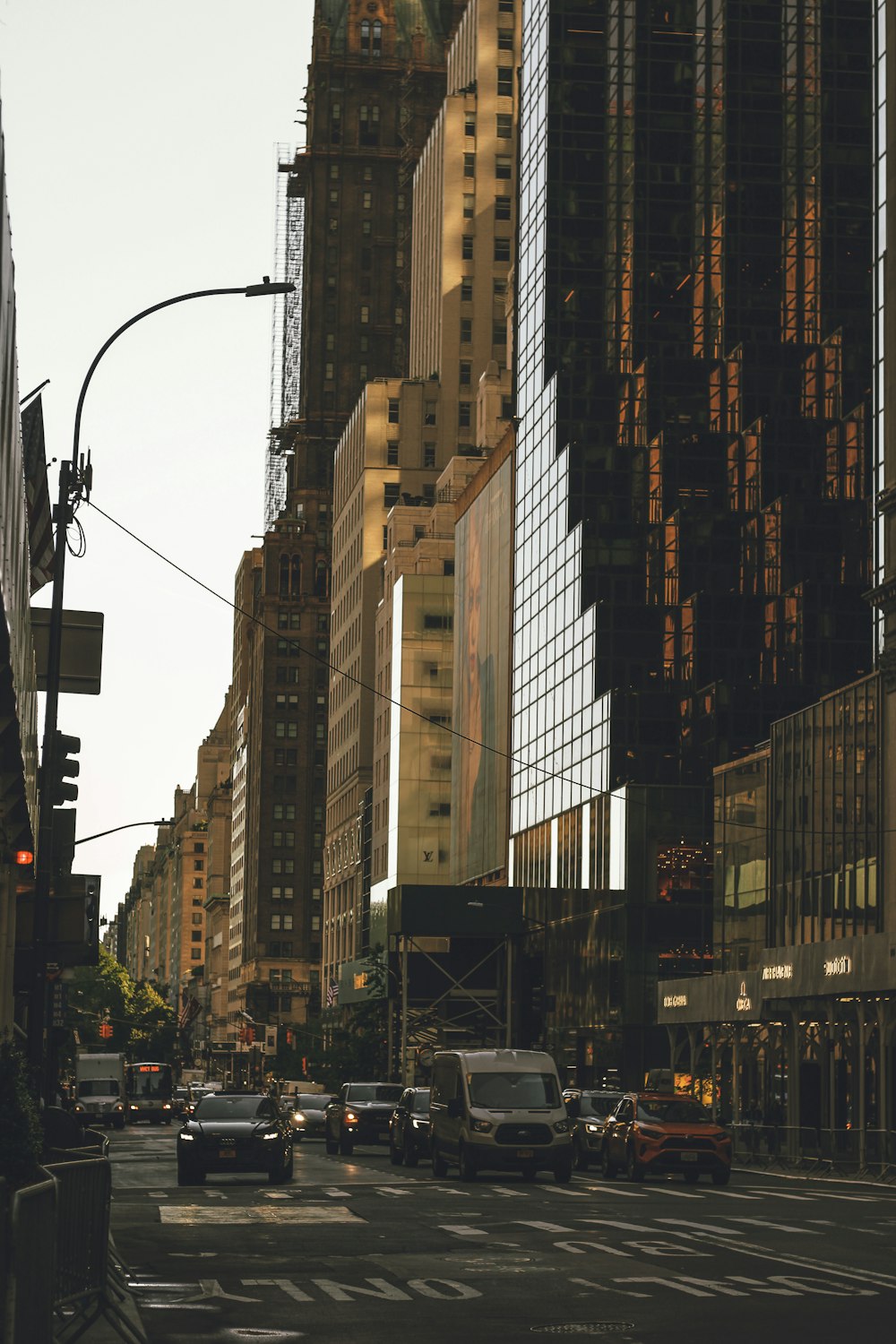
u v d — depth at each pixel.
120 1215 30.91
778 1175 52.28
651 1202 35.22
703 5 111.81
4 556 21.20
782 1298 19.75
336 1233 27.66
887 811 65.06
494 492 127.50
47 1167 14.60
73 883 30.73
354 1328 17.33
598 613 99.44
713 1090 69.44
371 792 183.88
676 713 96.69
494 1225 29.25
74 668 31.33
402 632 159.50
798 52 109.19
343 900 196.50
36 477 48.03
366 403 192.50
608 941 92.56
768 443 102.75
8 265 18.73
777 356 105.38
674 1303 19.39
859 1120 57.88
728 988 66.19
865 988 53.94
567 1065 98.88
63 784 30.31
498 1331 17.11
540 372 111.88
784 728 75.94
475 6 186.12
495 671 125.00
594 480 104.31
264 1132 40.53
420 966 108.00
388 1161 54.78
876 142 72.69
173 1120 134.62
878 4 72.50
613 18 112.62
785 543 100.81
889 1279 21.55
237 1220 29.91
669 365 106.75
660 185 109.75
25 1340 12.45
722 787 84.06
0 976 41.91
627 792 90.94
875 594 67.06
